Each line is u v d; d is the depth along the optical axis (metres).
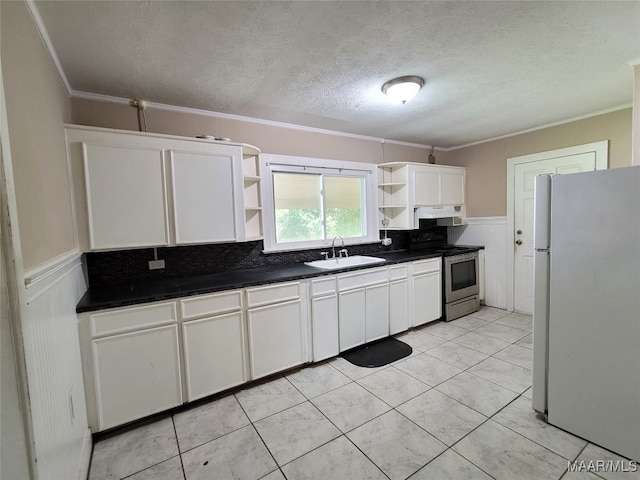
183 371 2.06
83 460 1.54
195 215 2.31
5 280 0.82
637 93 2.01
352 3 1.39
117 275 2.34
